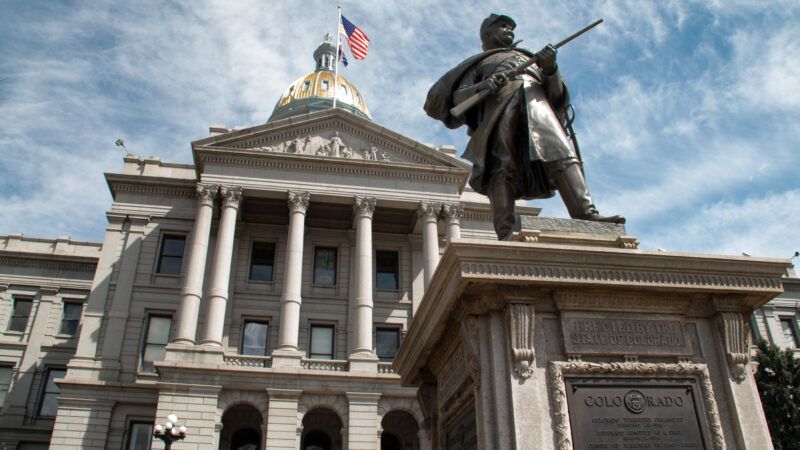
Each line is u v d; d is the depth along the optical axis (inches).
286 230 1519.4
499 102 218.2
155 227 1464.1
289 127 1504.7
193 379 1171.3
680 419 161.6
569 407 158.4
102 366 1291.8
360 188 1457.9
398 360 247.4
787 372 931.3
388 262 1540.4
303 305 1430.9
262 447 1166.3
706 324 175.9
